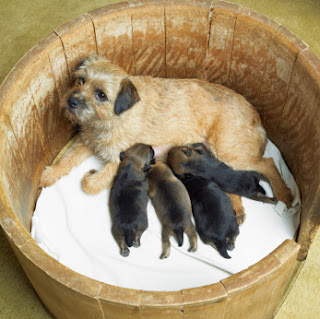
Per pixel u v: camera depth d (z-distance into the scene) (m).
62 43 1.24
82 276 0.97
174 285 1.19
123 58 1.36
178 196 1.22
